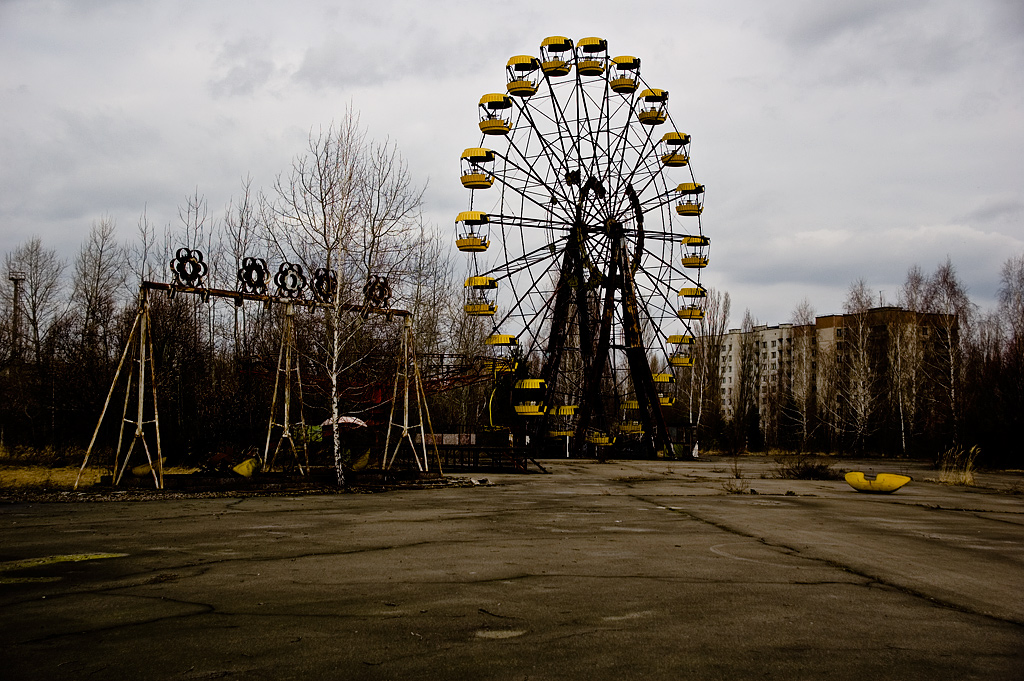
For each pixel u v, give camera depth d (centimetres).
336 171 2303
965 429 4791
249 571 848
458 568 880
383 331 3519
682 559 968
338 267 2255
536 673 504
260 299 2161
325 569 866
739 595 749
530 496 2011
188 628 607
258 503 1680
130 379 1984
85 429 3309
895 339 6550
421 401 2497
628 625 628
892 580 845
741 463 4566
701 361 6862
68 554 955
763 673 509
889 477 2264
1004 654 559
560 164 4259
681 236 4434
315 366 3091
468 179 4122
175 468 2739
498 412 3997
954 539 1242
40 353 4850
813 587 796
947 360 6047
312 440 2664
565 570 876
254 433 2906
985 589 805
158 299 3247
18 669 505
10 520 1333
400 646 562
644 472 3350
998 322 5834
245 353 3359
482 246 3988
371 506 1656
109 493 1797
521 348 4097
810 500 1995
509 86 4028
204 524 1288
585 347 4431
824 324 10456
